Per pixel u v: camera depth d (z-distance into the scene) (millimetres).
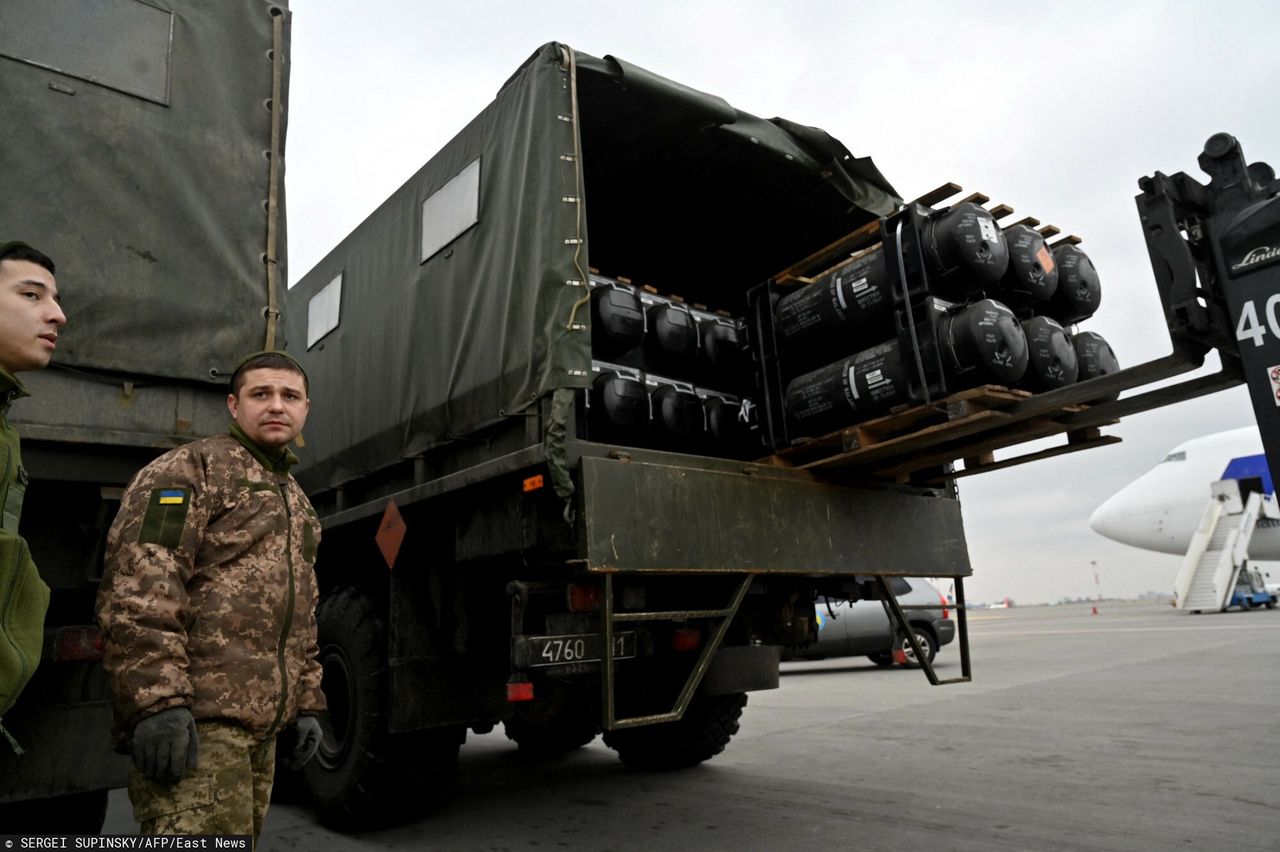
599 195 4785
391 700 3611
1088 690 7727
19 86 2480
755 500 3559
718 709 5000
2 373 1653
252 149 2953
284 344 2949
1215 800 3768
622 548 3018
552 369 3078
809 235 5160
